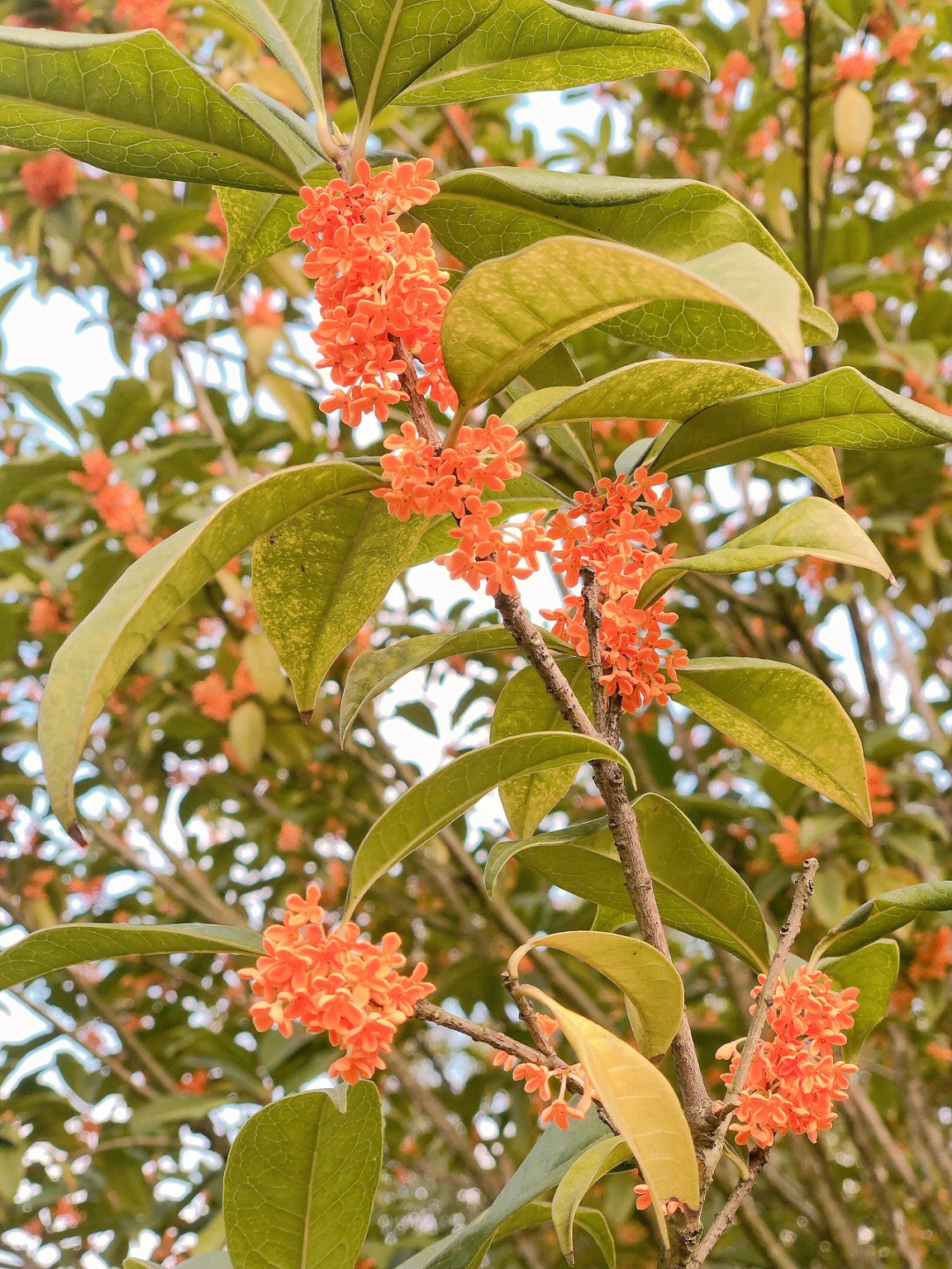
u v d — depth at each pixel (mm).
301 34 1565
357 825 4938
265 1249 1452
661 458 1515
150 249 4555
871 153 5176
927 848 3670
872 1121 3787
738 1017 4508
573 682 1662
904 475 4496
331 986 1026
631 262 1044
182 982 4895
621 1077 1056
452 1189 7438
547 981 4297
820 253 3682
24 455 5012
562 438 1682
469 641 1570
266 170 1462
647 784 4199
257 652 4066
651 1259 5008
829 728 1571
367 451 4023
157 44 1286
